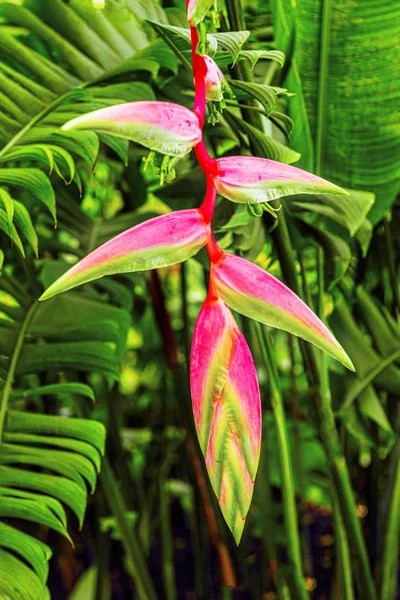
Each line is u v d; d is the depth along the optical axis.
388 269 1.50
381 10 1.01
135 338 2.24
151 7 1.09
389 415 1.52
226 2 1.01
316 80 1.06
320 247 1.22
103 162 1.42
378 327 1.39
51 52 1.28
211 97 0.71
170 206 1.23
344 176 1.15
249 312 0.70
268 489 1.63
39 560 0.95
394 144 1.09
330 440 1.25
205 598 1.89
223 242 1.10
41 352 1.16
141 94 1.12
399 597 1.92
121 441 1.82
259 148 1.03
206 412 0.69
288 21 1.03
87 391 1.13
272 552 1.61
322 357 1.25
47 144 1.02
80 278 0.67
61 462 1.02
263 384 1.84
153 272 1.49
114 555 2.23
